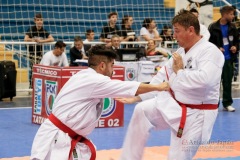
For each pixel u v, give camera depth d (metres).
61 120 4.94
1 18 16.59
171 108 5.53
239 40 12.39
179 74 5.35
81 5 17.69
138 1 18.22
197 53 5.41
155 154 7.87
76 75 5.05
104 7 17.81
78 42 12.77
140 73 12.96
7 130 9.59
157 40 14.12
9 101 13.09
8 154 7.82
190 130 5.45
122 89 4.88
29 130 9.62
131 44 14.18
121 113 10.02
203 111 5.48
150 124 5.87
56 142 4.89
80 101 4.91
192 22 5.39
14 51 13.90
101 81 4.87
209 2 13.91
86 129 4.97
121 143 8.65
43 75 9.91
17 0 16.95
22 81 14.20
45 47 14.05
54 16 17.16
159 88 4.93
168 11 18.36
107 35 14.27
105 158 7.61
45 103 9.91
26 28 16.73
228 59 11.74
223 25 11.60
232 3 19.11
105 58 5.02
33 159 4.93
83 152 4.96
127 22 14.72
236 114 11.62
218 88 5.51
